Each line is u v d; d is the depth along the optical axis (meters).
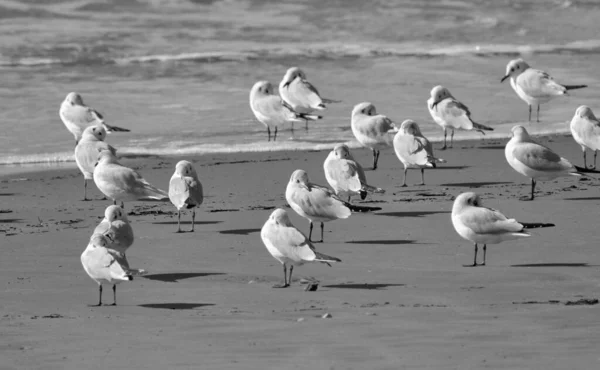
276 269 16.19
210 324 12.48
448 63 39.97
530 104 31.09
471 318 12.43
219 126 30.55
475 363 10.44
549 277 15.21
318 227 19.05
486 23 48.88
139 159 26.59
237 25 46.56
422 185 22.88
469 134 29.19
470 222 15.98
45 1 48.28
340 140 28.95
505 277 15.26
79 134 27.92
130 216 20.52
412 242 17.78
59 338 11.95
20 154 27.19
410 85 35.91
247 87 35.75
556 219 19.05
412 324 12.16
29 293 14.88
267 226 15.12
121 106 32.72
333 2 50.97
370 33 46.09
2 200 22.36
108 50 41.09
